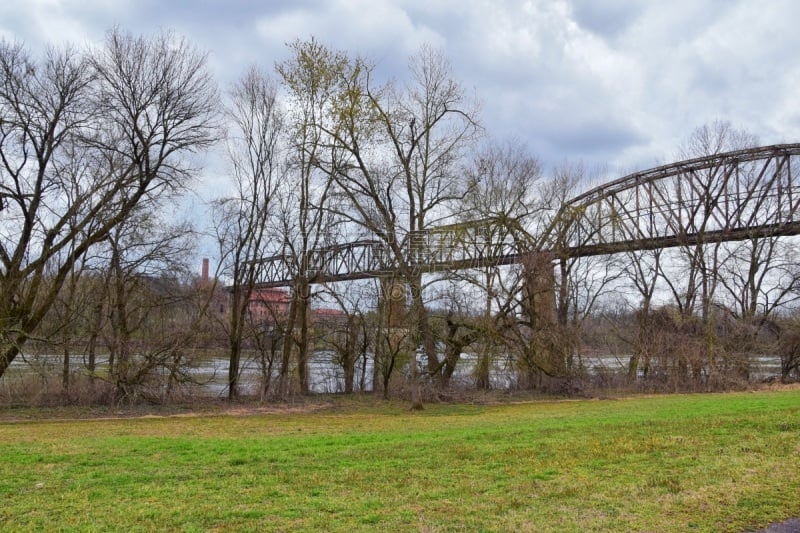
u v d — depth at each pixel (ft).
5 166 85.46
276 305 118.93
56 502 26.81
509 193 118.62
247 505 26.09
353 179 106.11
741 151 148.97
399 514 24.67
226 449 41.86
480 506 25.77
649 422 51.29
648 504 25.96
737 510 25.12
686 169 155.12
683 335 127.03
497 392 114.11
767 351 139.64
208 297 113.91
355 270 124.26
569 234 128.36
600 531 22.66
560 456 36.01
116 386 92.58
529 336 110.01
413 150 111.75
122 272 96.73
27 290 92.32
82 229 91.30
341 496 27.50
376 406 96.94
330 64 102.73
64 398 91.30
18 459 37.99
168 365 96.27
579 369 116.98
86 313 95.76
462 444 41.86
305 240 108.37
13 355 86.79
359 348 117.80
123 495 27.94
